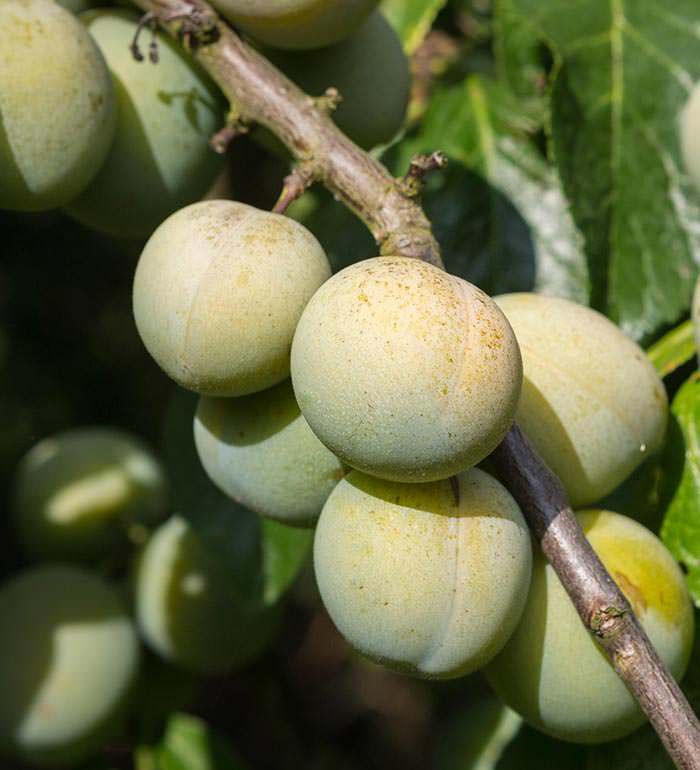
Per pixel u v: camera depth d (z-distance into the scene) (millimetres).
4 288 588
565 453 385
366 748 645
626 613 356
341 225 475
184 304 369
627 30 462
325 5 404
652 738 399
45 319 592
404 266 356
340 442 353
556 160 445
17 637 517
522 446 368
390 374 346
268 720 578
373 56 430
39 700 515
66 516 534
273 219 376
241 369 372
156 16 406
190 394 476
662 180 451
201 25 403
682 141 433
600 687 373
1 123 390
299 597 656
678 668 381
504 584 360
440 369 347
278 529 460
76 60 395
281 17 405
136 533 542
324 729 632
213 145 402
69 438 554
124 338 601
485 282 469
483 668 387
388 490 362
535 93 469
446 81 527
